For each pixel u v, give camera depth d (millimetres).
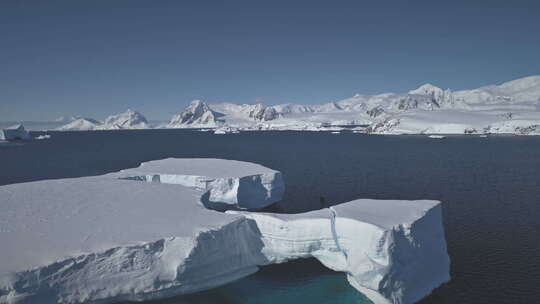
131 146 121312
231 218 21344
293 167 64938
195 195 26562
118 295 16906
